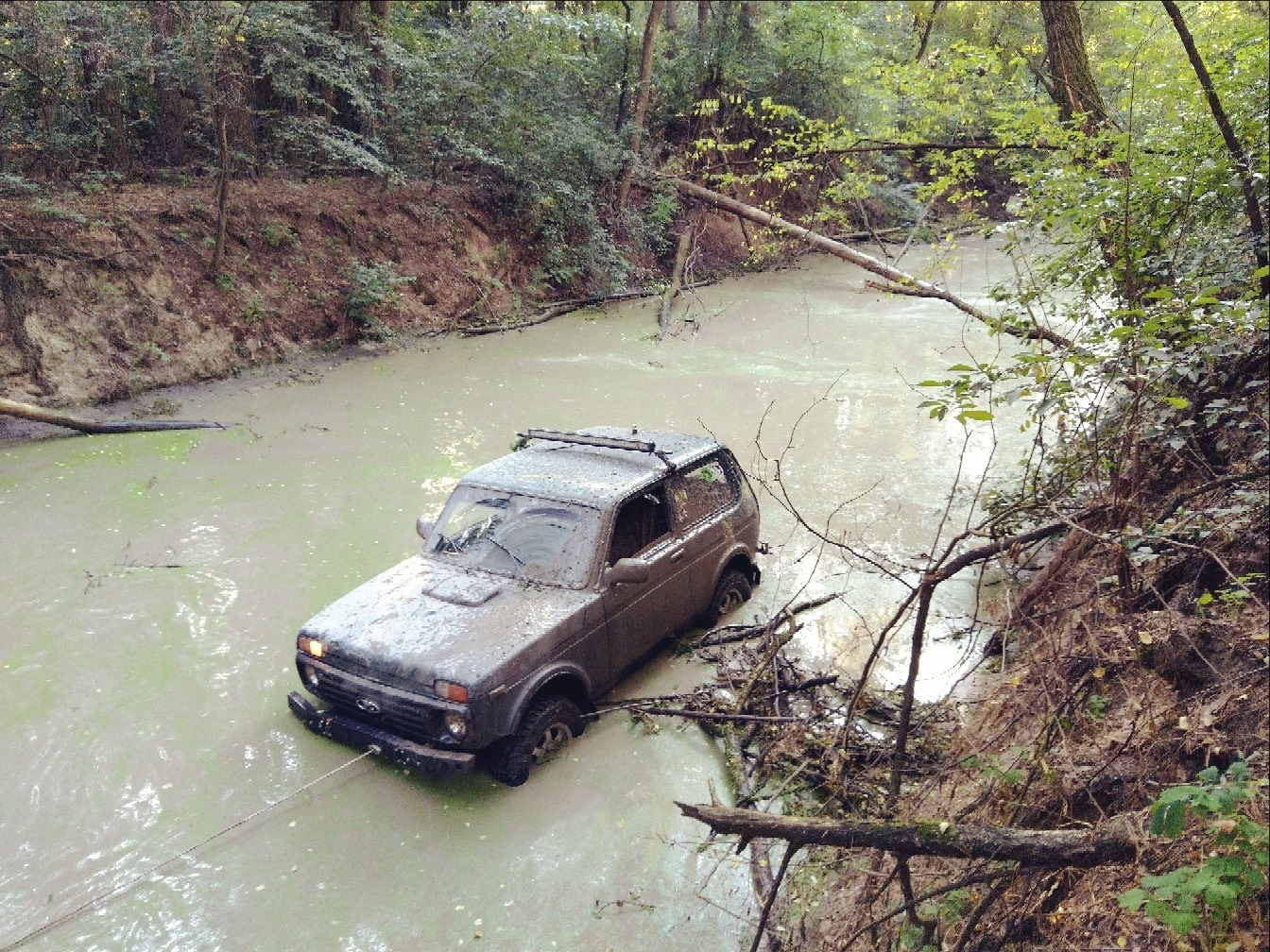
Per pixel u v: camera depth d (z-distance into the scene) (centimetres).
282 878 450
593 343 1670
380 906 434
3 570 762
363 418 1204
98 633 671
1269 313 395
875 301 2033
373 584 584
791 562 819
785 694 587
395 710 498
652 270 2148
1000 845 293
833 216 1382
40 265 1193
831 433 1166
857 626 700
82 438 1081
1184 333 435
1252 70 638
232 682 616
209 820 489
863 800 477
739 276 2281
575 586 560
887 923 367
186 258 1368
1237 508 404
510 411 1250
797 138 1216
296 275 1498
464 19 2066
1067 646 446
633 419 1216
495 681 486
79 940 413
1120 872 312
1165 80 694
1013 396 415
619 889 445
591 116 2052
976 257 2430
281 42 1552
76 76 1419
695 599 664
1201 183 564
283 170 1700
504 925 423
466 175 1958
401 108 1764
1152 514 497
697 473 686
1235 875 241
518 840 477
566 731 548
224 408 1230
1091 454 495
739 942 413
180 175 1527
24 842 473
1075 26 867
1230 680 360
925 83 946
